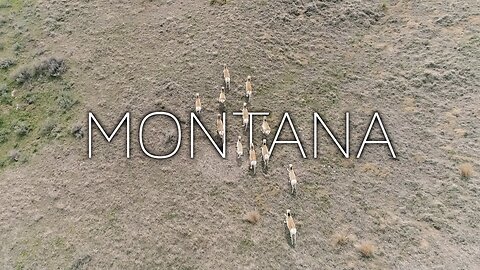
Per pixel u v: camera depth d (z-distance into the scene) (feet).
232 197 76.74
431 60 96.58
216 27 107.14
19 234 74.38
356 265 66.69
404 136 84.38
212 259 68.64
